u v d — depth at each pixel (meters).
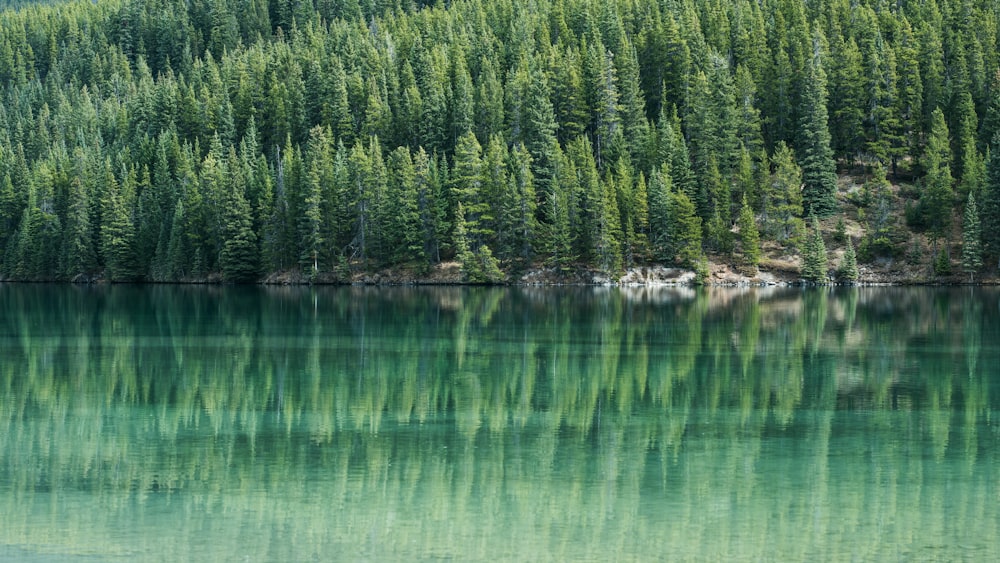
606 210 128.75
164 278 150.25
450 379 51.09
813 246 124.25
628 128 146.88
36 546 26.42
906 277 124.62
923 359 57.38
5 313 92.31
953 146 142.25
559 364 55.91
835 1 170.62
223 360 58.38
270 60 192.75
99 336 71.50
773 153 148.25
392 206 138.25
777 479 32.22
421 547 26.27
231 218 145.12
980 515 28.66
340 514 28.98
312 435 38.62
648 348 62.78
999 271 122.50
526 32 181.25
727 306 95.19
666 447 36.41
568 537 26.94
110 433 39.00
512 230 134.75
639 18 182.00
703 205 134.88
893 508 29.19
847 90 145.38
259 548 26.27
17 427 40.03
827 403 44.25
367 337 70.00
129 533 27.47
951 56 151.75
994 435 38.12
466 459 34.84
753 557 25.42
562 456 35.19
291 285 140.62
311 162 143.38
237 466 34.09
